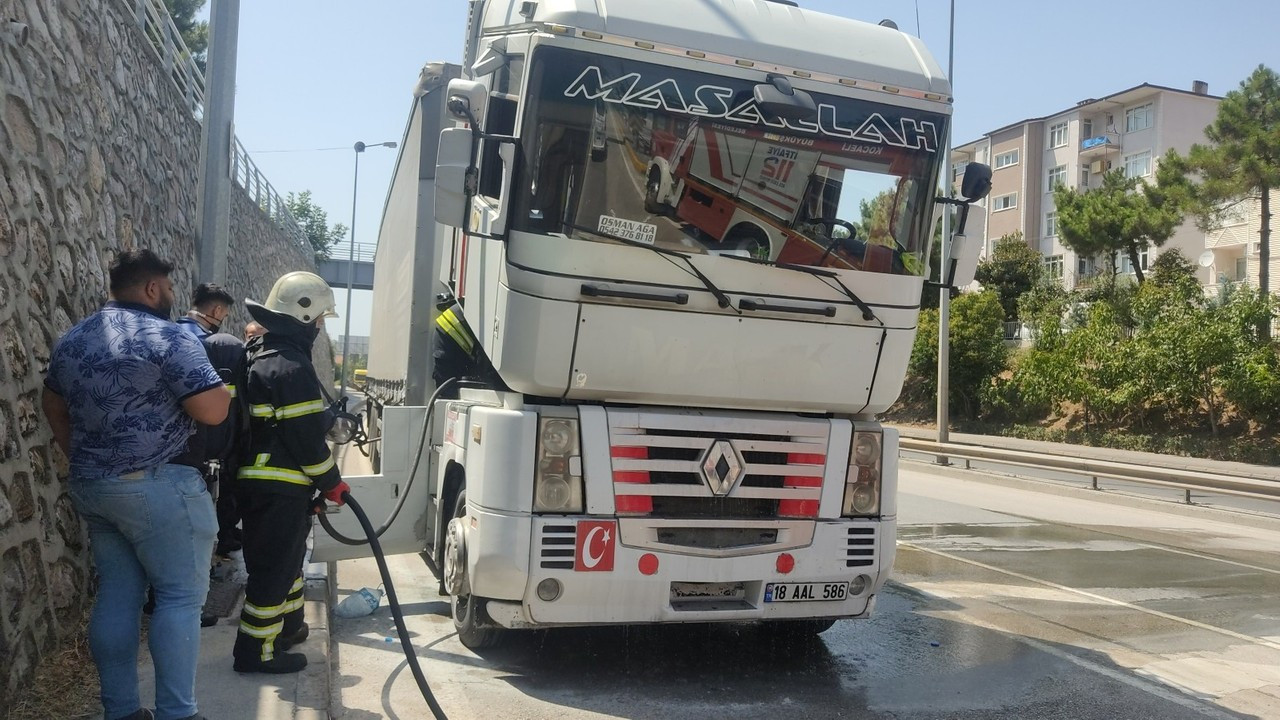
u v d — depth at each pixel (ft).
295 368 15.48
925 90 18.04
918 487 53.36
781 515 17.37
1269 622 23.36
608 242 16.07
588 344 16.14
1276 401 80.53
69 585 17.29
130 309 12.81
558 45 16.01
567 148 16.06
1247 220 129.08
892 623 22.29
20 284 16.88
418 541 21.62
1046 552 32.76
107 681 12.46
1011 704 16.78
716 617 17.01
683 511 16.97
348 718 15.20
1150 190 106.22
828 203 17.34
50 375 12.71
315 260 140.97
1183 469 69.87
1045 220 177.17
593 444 16.31
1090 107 167.84
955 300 115.44
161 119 33.27
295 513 15.58
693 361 16.70
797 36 17.47
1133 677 18.54
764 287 16.89
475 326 19.01
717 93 16.71
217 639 17.30
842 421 17.95
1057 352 102.37
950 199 18.39
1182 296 90.33
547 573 16.10
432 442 21.40
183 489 12.40
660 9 16.65
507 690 16.76
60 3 21.43
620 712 15.84
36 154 18.62
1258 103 94.43
